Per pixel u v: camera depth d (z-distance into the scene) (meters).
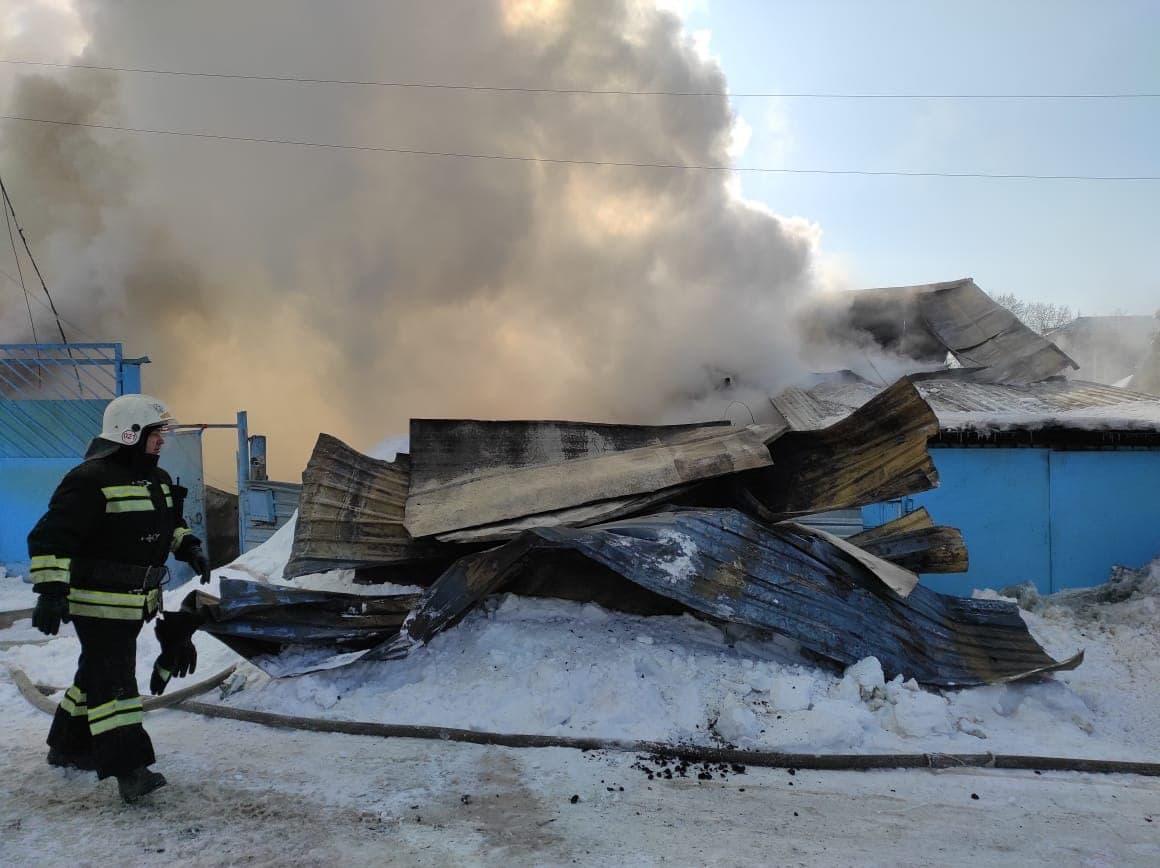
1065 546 8.02
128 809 3.16
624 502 5.52
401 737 4.06
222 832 3.00
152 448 3.47
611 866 2.83
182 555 3.65
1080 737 4.44
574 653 4.64
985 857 3.04
